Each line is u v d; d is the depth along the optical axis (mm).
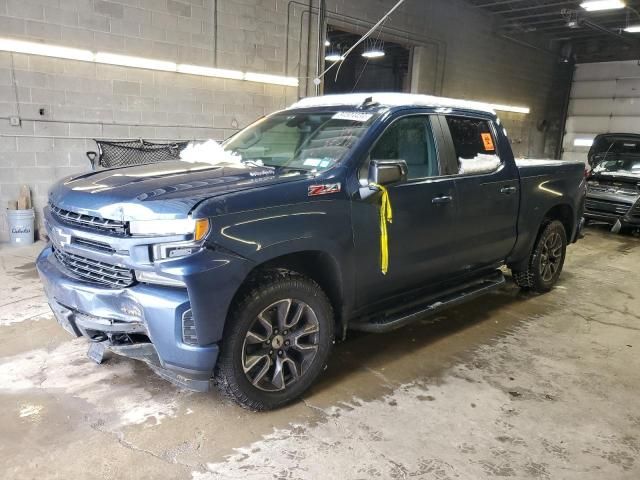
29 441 2475
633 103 16547
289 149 3406
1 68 6316
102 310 2529
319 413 2822
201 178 2814
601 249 7652
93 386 3010
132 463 2342
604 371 3492
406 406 2928
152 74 7594
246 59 8672
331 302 3100
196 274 2309
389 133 3291
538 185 4559
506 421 2814
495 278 4359
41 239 6852
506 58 14891
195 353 2400
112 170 3229
